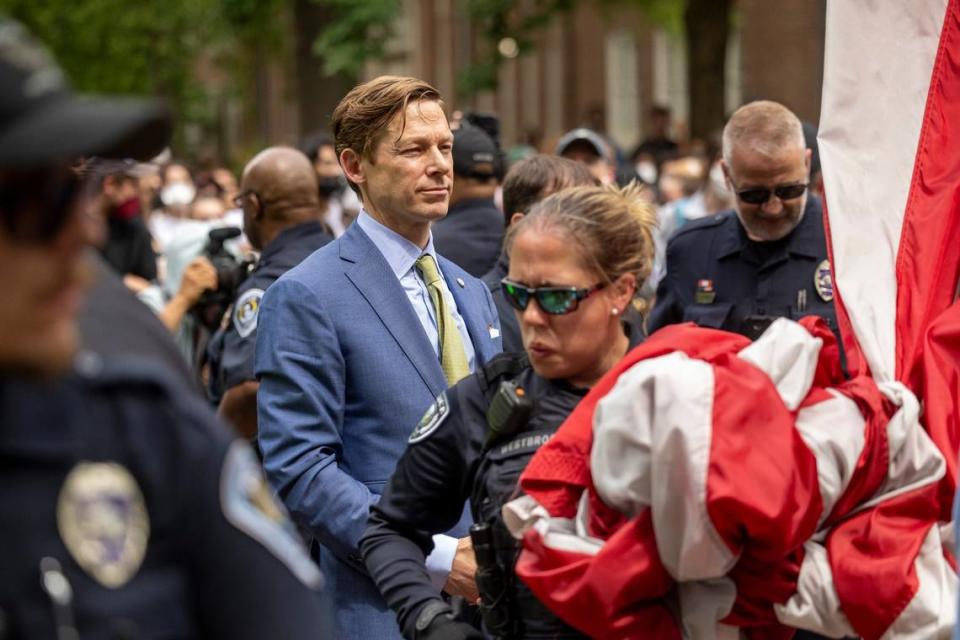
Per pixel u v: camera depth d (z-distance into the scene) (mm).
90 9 30703
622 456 3002
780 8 26125
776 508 2924
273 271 5742
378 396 4270
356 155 4457
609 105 31875
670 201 13445
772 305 5836
